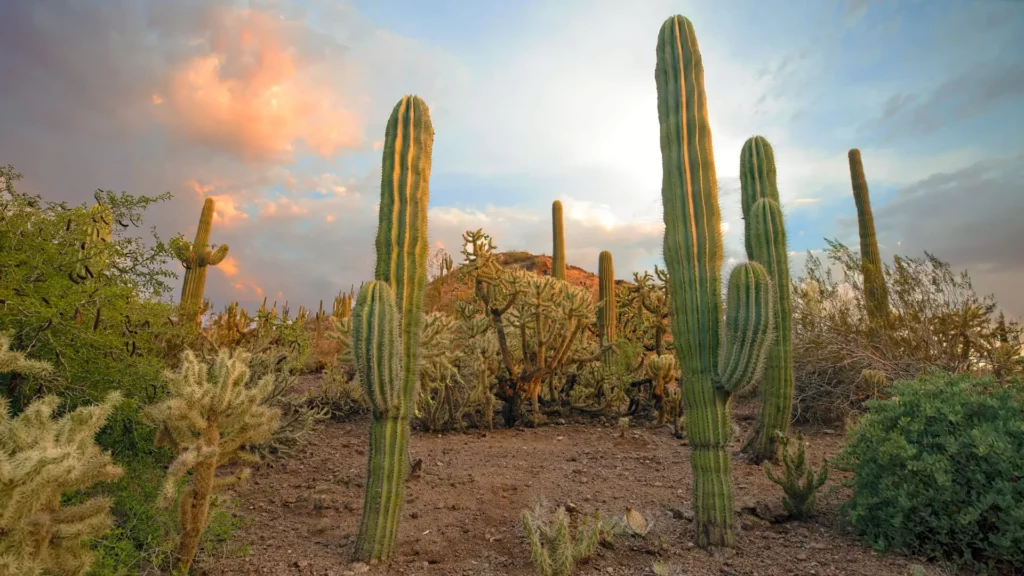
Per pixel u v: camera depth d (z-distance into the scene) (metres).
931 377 4.15
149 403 4.00
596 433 7.18
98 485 3.52
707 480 3.48
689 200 3.74
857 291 8.12
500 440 6.70
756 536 3.66
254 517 4.05
